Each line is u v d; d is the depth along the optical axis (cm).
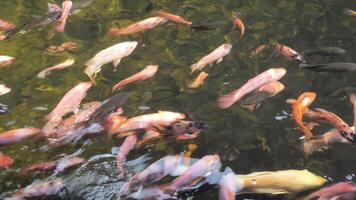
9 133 302
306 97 319
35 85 337
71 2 386
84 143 305
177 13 390
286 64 347
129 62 351
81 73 344
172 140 307
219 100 328
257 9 394
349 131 304
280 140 309
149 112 321
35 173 292
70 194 286
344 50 351
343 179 292
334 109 322
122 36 370
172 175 290
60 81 339
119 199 284
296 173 291
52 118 313
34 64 350
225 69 346
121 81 332
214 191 284
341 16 386
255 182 288
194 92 333
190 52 358
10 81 339
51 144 304
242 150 305
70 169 294
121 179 291
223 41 366
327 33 372
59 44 364
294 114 312
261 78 325
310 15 388
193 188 284
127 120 307
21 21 382
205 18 385
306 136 308
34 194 285
